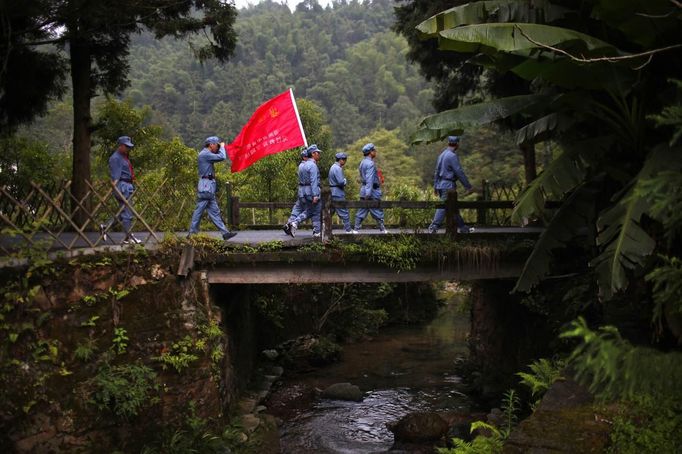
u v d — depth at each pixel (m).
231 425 7.91
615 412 4.40
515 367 10.24
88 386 6.69
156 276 7.50
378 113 72.31
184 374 7.36
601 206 7.55
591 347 2.27
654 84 6.27
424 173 47.09
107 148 14.69
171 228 9.41
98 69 12.79
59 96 11.80
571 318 8.40
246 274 8.35
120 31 11.21
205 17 11.68
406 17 13.43
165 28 11.12
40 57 11.26
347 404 10.73
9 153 13.10
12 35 9.20
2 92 10.52
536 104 6.94
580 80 6.20
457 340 16.19
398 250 8.32
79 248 7.25
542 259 6.90
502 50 5.74
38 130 29.03
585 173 6.46
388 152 49.12
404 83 80.12
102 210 11.28
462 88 13.84
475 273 8.84
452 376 12.57
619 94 6.33
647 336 6.22
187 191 13.30
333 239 8.44
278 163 16.11
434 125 6.90
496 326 11.26
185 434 6.98
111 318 7.08
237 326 10.19
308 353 13.59
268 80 67.94
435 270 8.78
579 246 9.09
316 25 94.12
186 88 65.00
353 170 39.12
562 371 5.39
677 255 5.88
